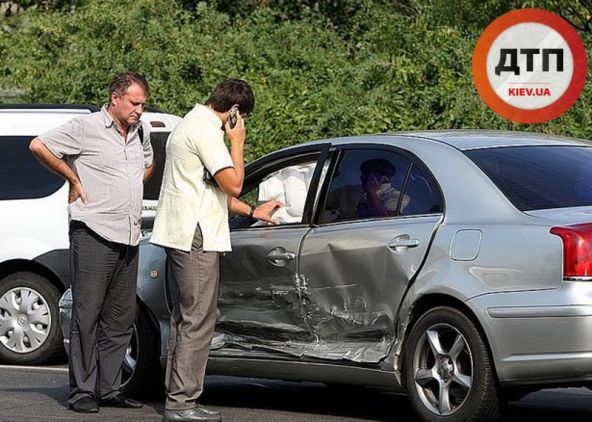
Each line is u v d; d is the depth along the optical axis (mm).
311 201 19359
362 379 18531
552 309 16375
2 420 19047
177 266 18359
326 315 18875
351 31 49531
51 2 50312
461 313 17344
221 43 41781
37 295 26750
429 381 17766
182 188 18312
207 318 18406
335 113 36281
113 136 19922
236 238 19875
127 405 20281
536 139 19438
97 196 19812
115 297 20109
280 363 19297
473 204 17734
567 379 16406
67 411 19891
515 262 16859
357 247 18516
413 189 18438
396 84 37938
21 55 42938
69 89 41125
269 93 38375
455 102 36094
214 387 23234
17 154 26984
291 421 19188
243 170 18422
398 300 18031
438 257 17656
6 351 26859
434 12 40406
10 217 26641
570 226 16594
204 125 18266
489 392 17047
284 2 50594
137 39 41688
